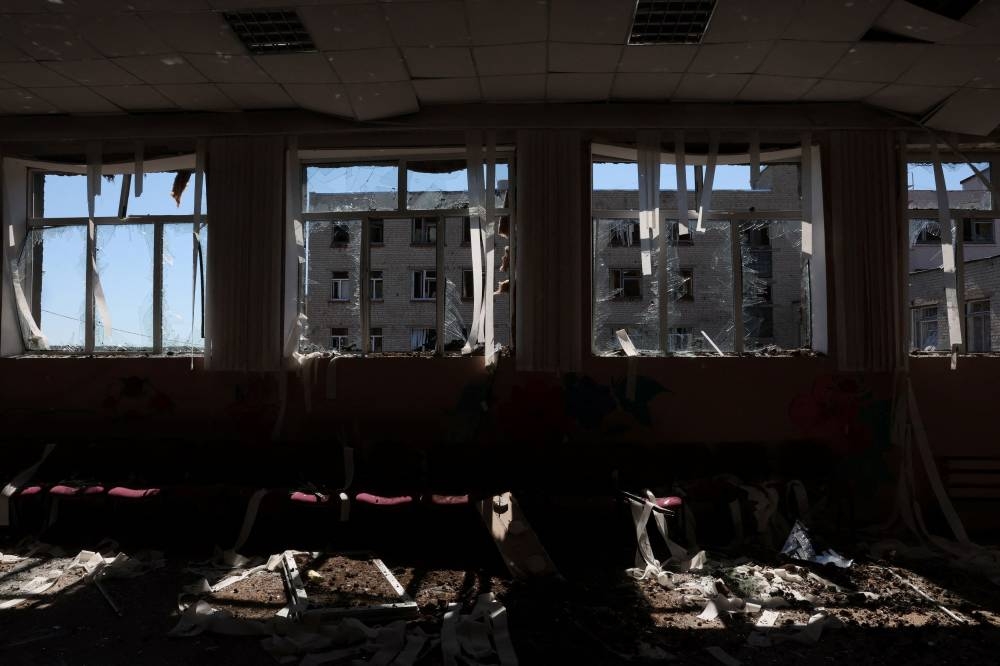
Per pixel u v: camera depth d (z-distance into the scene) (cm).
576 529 446
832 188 519
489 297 518
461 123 519
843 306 512
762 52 435
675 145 522
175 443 514
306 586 375
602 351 545
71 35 417
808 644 306
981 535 502
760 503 450
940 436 518
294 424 532
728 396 518
